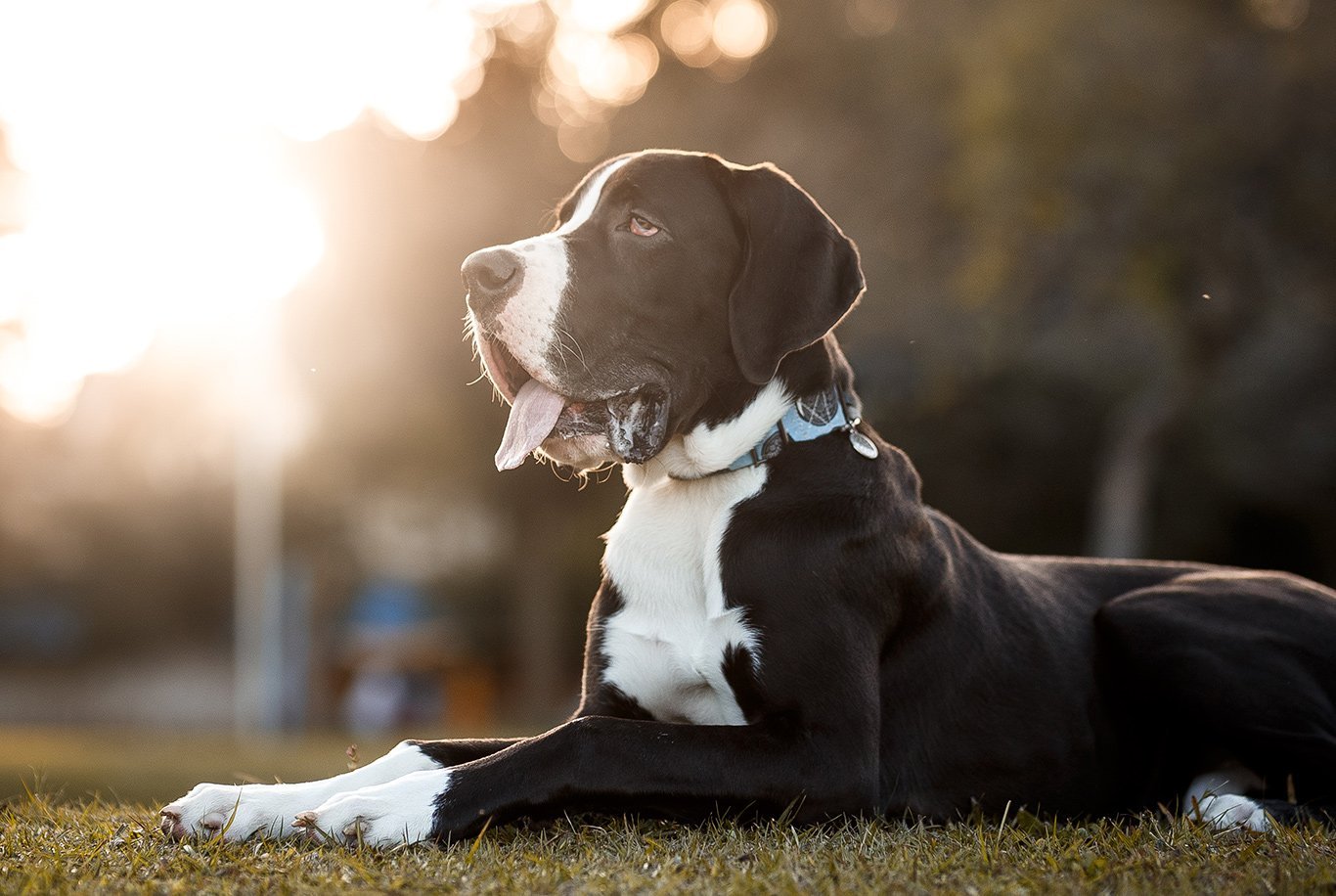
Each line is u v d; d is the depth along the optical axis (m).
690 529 4.16
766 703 3.91
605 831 3.67
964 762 4.25
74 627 37.91
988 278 17.12
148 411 30.80
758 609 3.95
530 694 27.66
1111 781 4.51
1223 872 3.24
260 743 15.14
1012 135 16.70
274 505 25.91
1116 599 4.61
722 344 4.25
